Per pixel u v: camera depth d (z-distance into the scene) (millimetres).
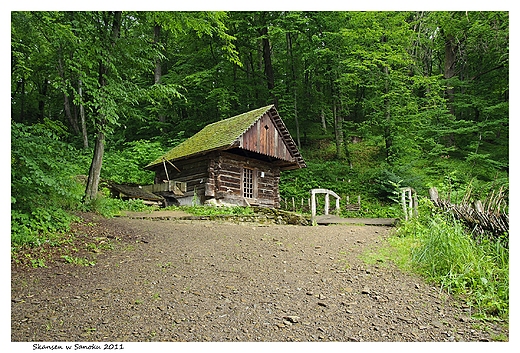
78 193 9547
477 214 7031
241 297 4934
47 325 4043
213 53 25609
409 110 22172
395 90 21844
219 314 4426
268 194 16859
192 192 15250
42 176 6590
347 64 20875
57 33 9133
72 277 5410
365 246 7496
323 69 24859
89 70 10070
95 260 6172
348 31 20625
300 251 7180
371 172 21625
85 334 3895
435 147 21844
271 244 7660
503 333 4109
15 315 4207
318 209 17922
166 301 4719
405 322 4363
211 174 14633
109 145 25266
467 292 5059
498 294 4859
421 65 24938
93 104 9336
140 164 21062
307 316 4465
